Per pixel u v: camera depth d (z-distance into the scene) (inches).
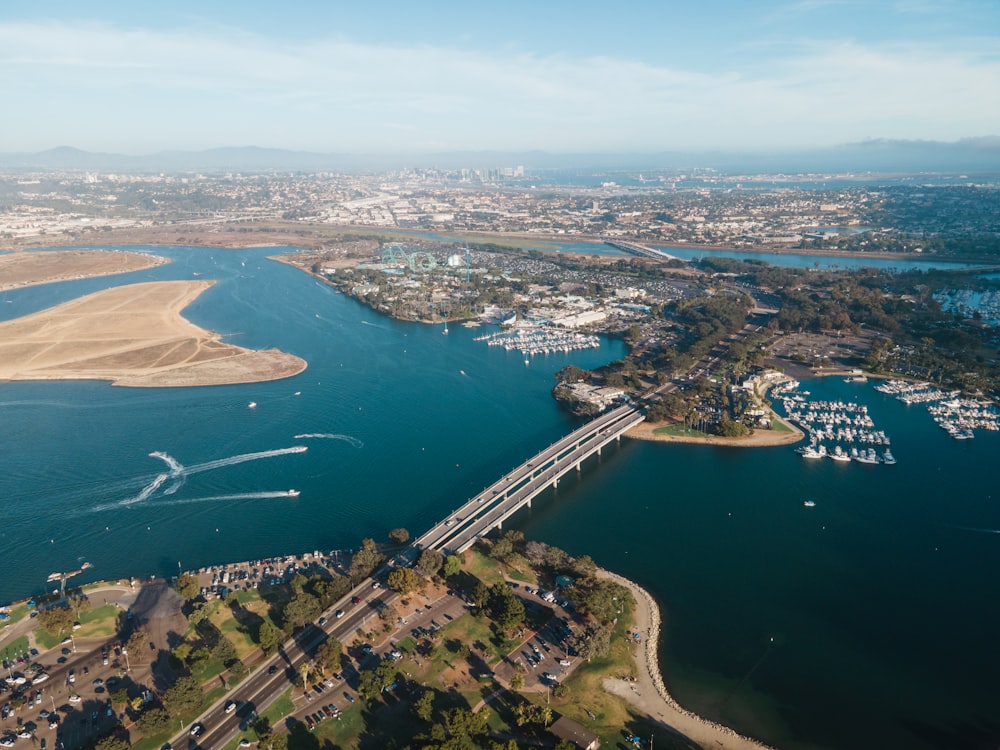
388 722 7677.2
